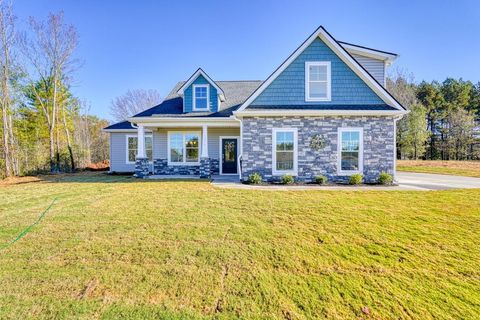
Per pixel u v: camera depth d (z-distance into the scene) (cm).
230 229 542
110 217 623
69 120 2867
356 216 624
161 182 1215
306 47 1189
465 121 3216
